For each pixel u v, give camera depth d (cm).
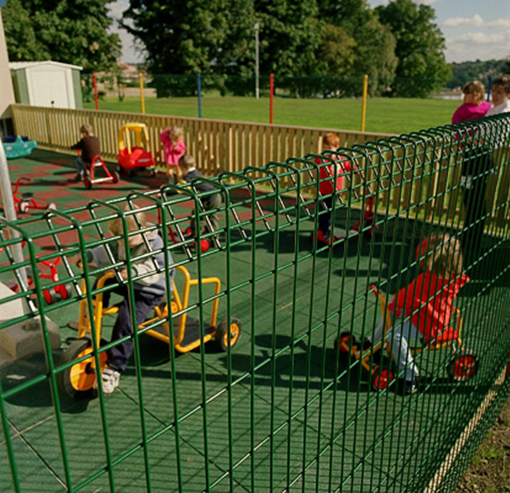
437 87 5500
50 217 113
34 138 1477
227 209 139
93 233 705
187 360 400
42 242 666
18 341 386
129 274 119
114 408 340
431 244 276
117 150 1259
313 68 6975
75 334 433
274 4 6341
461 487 330
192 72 5784
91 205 125
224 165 1043
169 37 5728
